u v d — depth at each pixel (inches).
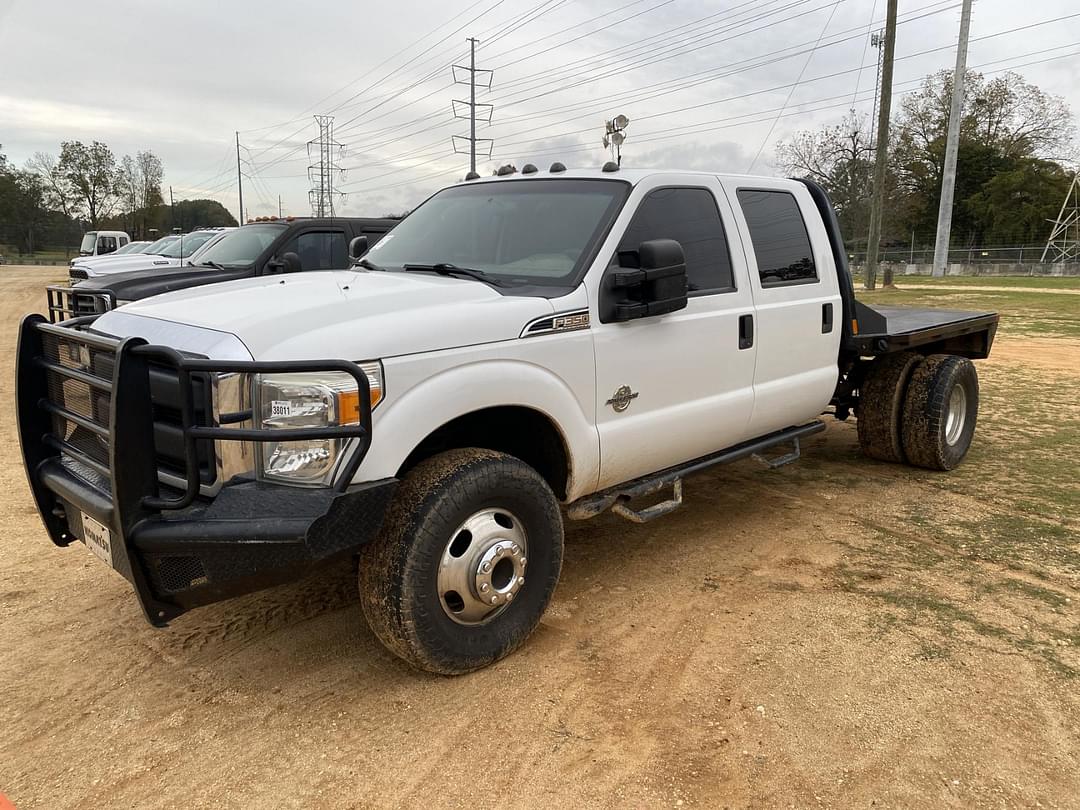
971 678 127.9
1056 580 165.6
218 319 116.3
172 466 114.9
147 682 127.3
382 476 112.7
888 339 219.8
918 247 2679.6
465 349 123.3
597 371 143.9
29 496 218.8
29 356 133.9
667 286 146.0
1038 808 99.3
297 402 107.4
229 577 106.7
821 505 215.2
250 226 413.1
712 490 229.0
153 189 3250.5
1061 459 258.2
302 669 131.0
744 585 163.8
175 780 104.2
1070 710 119.5
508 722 116.1
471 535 123.6
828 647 137.6
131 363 105.7
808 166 2461.9
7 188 3312.0
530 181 173.2
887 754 109.0
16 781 104.0
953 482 234.8
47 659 134.1
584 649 137.3
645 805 99.3
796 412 198.2
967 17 1445.6
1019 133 2613.2
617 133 186.2
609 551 183.0
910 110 2669.8
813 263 202.8
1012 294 1077.1
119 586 162.1
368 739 112.4
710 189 175.9
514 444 147.9
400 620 117.1
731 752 109.3
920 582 164.9
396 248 175.9
